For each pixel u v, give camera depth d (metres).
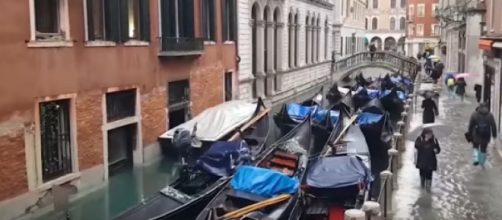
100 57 12.52
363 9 63.72
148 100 14.70
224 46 20.28
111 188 12.73
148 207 9.76
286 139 13.99
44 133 11.15
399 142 12.75
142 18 14.41
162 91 15.41
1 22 9.77
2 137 9.90
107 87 12.83
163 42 15.13
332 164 10.35
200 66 18.00
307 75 33.91
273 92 27.00
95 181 12.50
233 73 21.36
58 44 11.14
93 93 12.34
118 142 13.88
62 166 11.62
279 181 9.24
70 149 11.77
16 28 10.12
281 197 8.88
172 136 14.72
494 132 12.66
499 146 14.47
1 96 9.85
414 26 66.25
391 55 39.44
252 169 9.63
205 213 8.57
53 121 11.41
